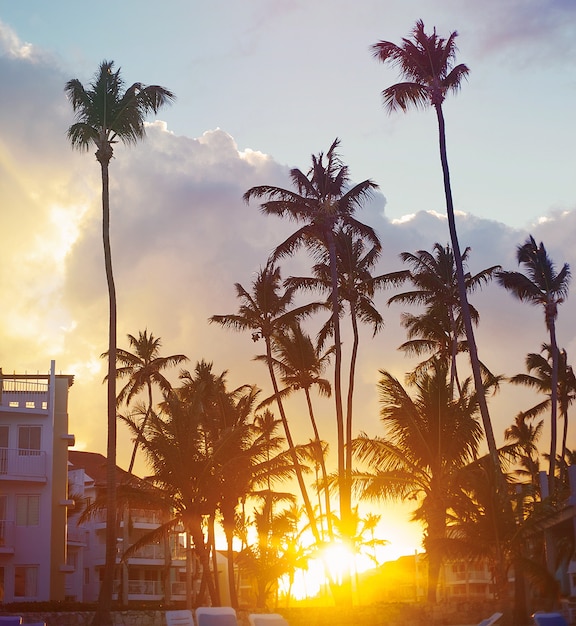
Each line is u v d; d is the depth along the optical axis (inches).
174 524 1583.4
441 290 2138.3
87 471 2992.1
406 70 1556.3
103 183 1454.2
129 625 1406.3
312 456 1788.9
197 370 2218.3
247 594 3031.5
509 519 1280.8
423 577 3115.2
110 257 1437.0
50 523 1834.4
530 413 2491.4
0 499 1818.4
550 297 2069.4
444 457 1455.5
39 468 1841.8
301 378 1964.8
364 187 1800.0
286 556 2119.8
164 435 1545.3
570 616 1261.1
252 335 1989.4
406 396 1475.1
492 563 1295.5
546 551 1547.7
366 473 1480.1
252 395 1994.3
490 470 1317.7
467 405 1494.8
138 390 2438.5
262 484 1680.6
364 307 1919.3
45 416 1876.2
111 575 1339.8
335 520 1689.2
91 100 1470.2
